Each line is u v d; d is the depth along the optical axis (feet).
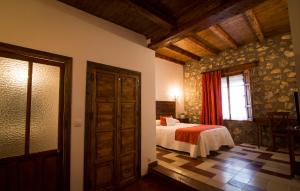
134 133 10.06
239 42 16.88
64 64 7.55
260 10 11.37
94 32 8.70
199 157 12.42
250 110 16.66
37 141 6.64
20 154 6.22
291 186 8.02
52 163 6.93
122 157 9.30
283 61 14.92
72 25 7.91
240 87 17.69
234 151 13.92
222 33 14.19
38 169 6.57
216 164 11.02
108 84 8.98
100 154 8.38
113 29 9.56
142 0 7.91
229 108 18.29
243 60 17.34
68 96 7.46
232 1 7.20
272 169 10.05
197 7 8.43
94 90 8.38
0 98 5.93
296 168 8.93
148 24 9.89
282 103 14.80
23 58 6.44
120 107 9.43
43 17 7.05
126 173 9.42
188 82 22.57
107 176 8.55
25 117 6.39
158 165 10.98
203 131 12.92
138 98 10.44
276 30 14.53
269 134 15.43
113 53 9.39
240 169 10.14
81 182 7.63
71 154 7.43
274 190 7.69
